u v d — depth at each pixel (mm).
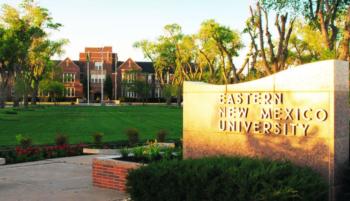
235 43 55625
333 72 8820
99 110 69375
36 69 82312
